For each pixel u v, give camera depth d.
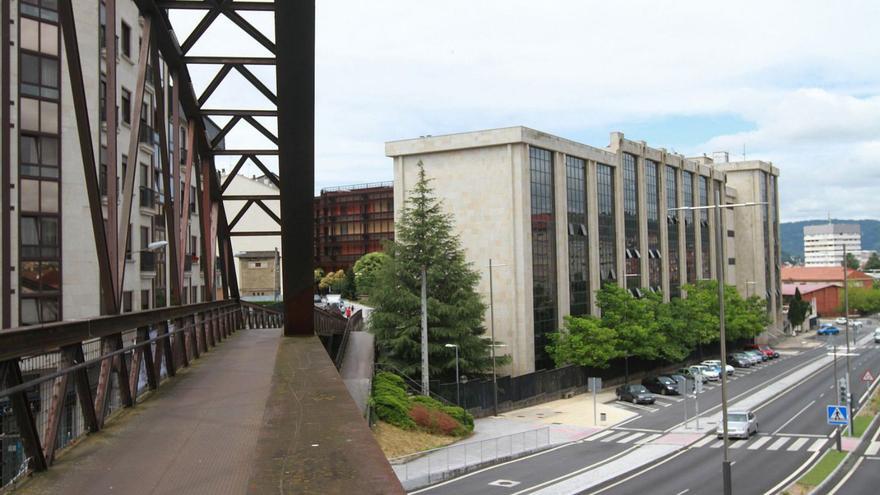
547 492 23.75
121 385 7.55
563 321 53.03
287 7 9.95
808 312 121.19
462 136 51.69
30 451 5.17
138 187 28.91
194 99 13.32
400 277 40.94
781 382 58.09
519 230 49.91
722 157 103.62
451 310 39.50
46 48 21.42
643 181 68.50
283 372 10.20
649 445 33.03
